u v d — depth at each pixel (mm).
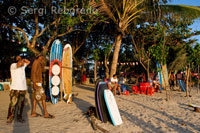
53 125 3900
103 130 3568
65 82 6785
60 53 6895
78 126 3877
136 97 8844
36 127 3717
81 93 10102
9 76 15586
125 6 10555
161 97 9070
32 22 13281
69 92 6785
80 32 17141
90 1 9922
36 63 4422
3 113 4883
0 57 14266
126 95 9578
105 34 17766
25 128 3621
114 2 10367
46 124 3959
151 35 14312
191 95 10297
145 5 10828
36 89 4445
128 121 4383
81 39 18281
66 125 3924
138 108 6000
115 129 3752
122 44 20328
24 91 4180
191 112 5539
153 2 9992
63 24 10430
